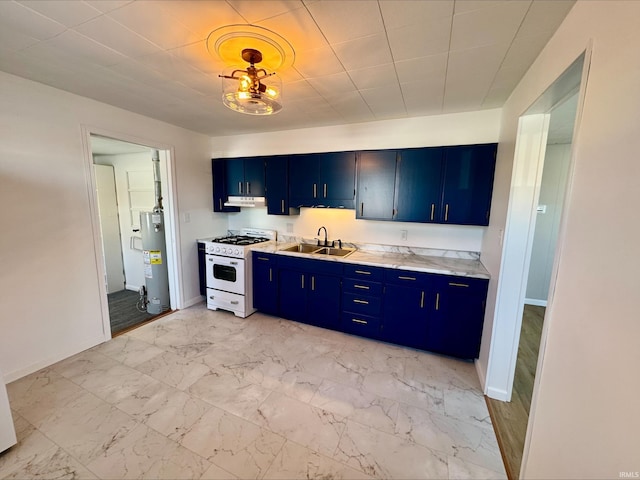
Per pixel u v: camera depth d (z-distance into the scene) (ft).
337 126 10.54
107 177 13.57
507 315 6.42
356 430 5.63
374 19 4.29
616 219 2.53
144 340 9.09
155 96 7.80
